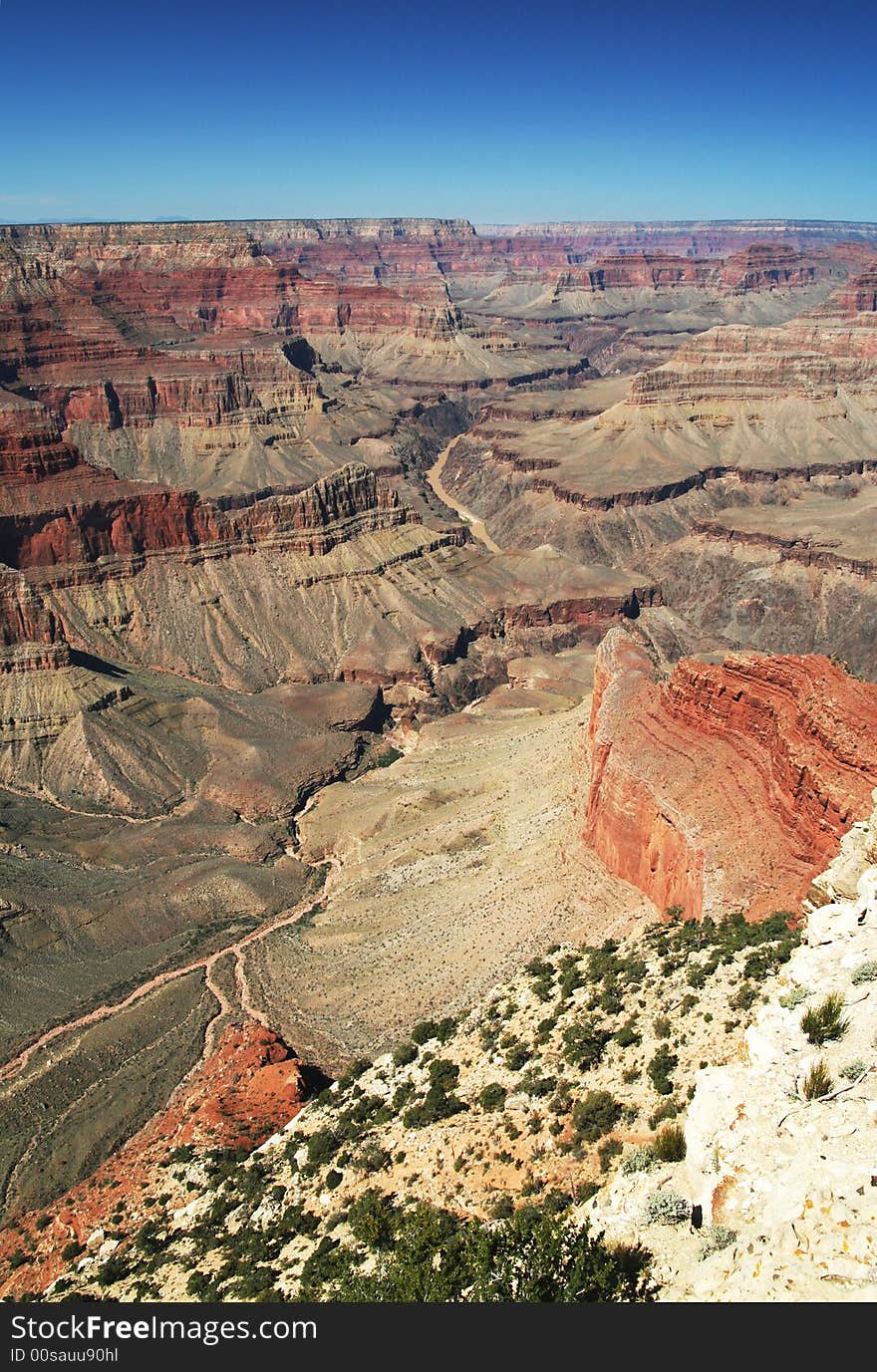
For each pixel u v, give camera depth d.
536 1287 22.30
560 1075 40.31
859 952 29.38
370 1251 33.47
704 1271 20.89
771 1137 22.94
